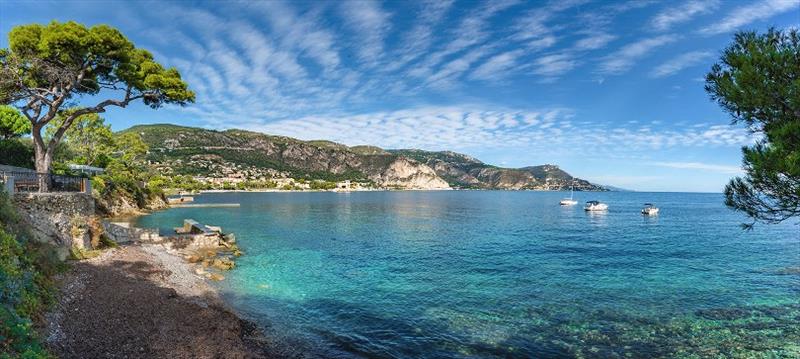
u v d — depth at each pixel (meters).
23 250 15.21
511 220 74.56
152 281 20.06
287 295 21.16
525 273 27.73
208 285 21.97
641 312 19.27
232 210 82.06
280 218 68.38
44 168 32.75
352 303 20.11
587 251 38.12
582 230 58.09
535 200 183.75
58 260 18.31
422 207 116.06
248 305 19.08
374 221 67.88
